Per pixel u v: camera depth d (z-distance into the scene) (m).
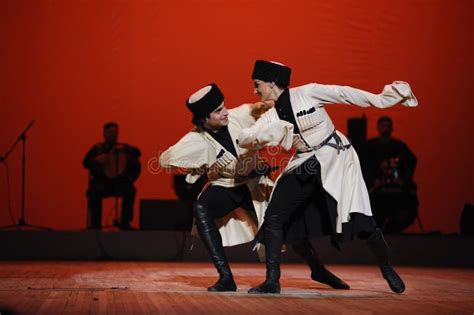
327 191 8.34
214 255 8.74
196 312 6.64
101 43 17.06
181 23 17.19
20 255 15.99
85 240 16.11
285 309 6.95
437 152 17.30
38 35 16.92
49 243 16.03
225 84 17.28
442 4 17.36
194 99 8.61
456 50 17.38
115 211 16.77
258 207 8.91
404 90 8.23
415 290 9.26
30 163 16.83
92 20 17.05
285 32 17.30
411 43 17.38
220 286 8.62
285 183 8.45
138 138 17.11
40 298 7.79
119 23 17.09
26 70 16.88
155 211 16.19
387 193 16.72
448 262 15.99
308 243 9.27
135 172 16.89
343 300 7.84
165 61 17.17
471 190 17.33
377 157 16.94
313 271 9.35
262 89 8.49
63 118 16.94
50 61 16.94
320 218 8.66
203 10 17.22
